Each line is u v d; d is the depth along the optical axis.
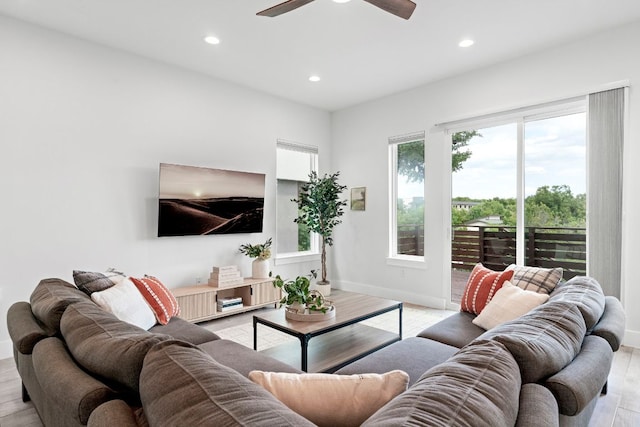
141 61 3.75
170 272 3.96
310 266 5.46
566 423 1.15
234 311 4.07
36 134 3.12
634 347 3.10
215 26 3.17
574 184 3.54
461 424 0.76
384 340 2.90
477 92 4.12
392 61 3.89
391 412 0.82
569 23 3.13
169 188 3.82
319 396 1.04
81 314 1.48
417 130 4.70
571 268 3.55
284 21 3.09
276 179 5.00
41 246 3.13
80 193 3.35
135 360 1.08
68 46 3.29
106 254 3.50
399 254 5.03
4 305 2.95
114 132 3.55
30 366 1.70
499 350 1.11
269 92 4.86
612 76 3.23
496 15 3.00
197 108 4.18
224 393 0.84
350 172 5.50
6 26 2.98
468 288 2.89
